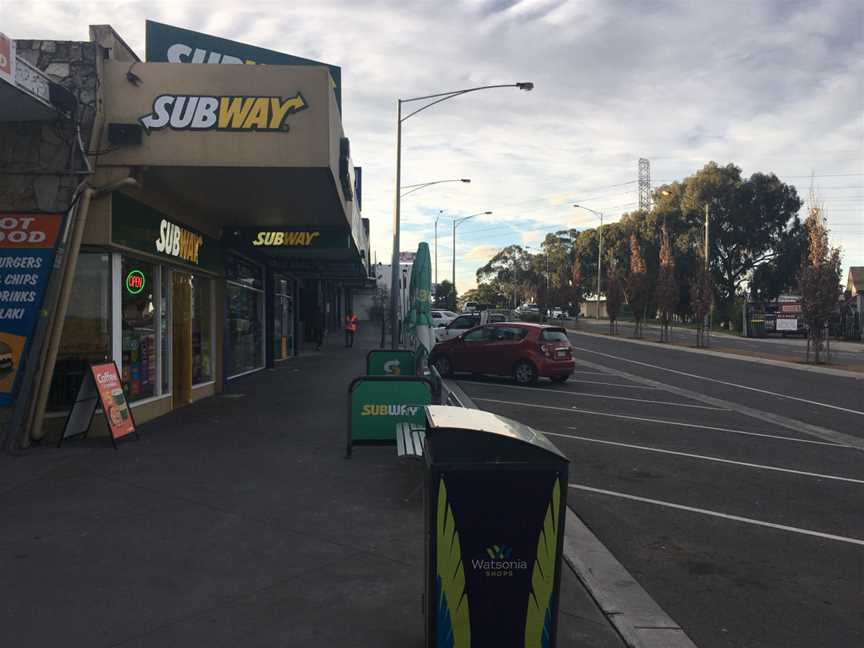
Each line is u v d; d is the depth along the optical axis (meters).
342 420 11.12
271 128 9.43
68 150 9.04
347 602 4.55
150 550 5.39
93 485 7.14
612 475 8.66
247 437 9.68
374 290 63.38
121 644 3.96
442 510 3.54
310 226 14.93
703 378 21.09
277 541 5.64
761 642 4.38
